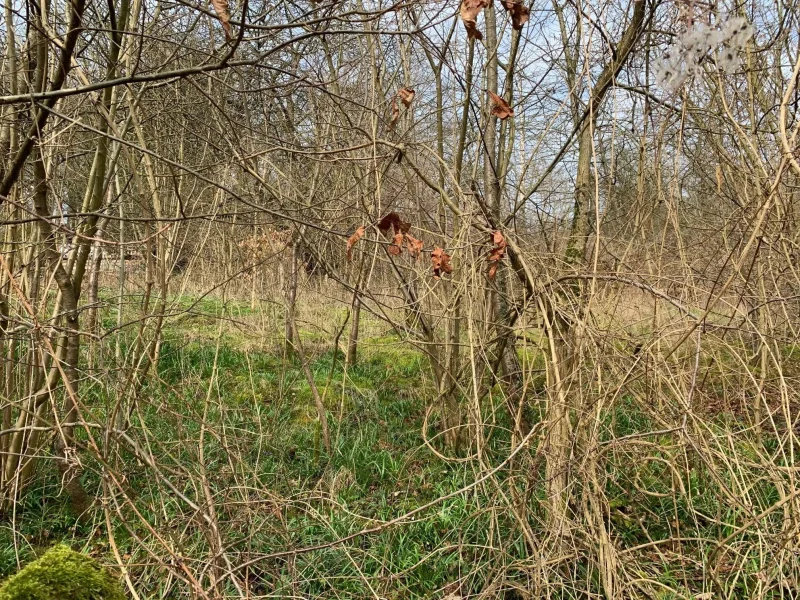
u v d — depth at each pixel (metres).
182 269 6.58
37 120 2.86
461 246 3.29
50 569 1.87
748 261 4.19
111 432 3.10
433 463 4.52
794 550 2.56
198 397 5.34
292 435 4.93
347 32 2.24
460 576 3.18
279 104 4.82
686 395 3.06
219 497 3.61
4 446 3.65
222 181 4.22
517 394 4.27
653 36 4.19
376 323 8.02
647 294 3.81
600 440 3.41
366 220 3.97
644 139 3.64
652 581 2.71
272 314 6.77
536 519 3.27
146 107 4.24
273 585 2.93
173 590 2.91
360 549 3.24
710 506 3.59
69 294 3.51
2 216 3.89
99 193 3.54
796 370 4.63
